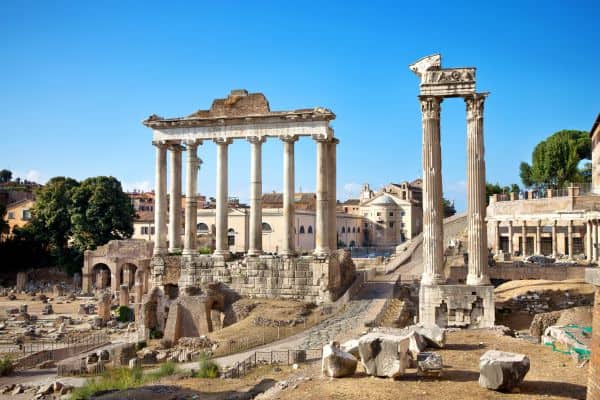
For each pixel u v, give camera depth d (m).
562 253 91.62
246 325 54.16
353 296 59.72
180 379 38.44
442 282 42.56
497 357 24.47
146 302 64.31
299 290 60.81
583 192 97.38
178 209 68.50
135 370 42.50
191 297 59.25
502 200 106.19
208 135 65.50
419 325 34.66
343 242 158.88
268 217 117.44
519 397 22.86
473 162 42.66
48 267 128.62
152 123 66.88
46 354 56.53
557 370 27.41
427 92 43.16
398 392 23.55
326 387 24.86
